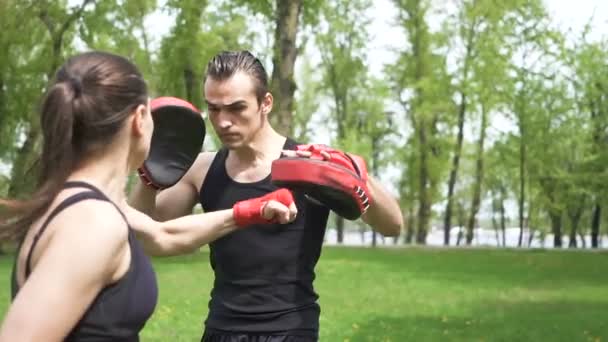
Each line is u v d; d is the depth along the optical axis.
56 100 1.86
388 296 12.52
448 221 37.88
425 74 35.25
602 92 32.31
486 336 8.57
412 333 8.72
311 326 3.29
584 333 8.76
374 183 3.23
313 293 3.34
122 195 1.97
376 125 38.56
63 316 1.72
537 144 33.50
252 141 3.31
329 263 20.41
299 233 3.26
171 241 2.53
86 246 1.76
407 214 41.88
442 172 37.16
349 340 8.24
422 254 26.08
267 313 3.23
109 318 1.82
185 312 9.98
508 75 32.38
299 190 2.86
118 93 1.90
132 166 2.01
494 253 27.41
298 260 3.26
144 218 2.54
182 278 14.77
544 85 32.72
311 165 2.79
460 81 33.44
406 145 38.41
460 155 36.66
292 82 17.12
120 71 1.92
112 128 1.90
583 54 32.03
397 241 44.44
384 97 37.19
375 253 26.41
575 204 36.69
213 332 3.31
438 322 9.62
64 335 1.74
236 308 3.26
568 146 34.84
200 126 2.96
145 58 21.42
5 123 22.11
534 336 8.57
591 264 21.36
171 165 3.00
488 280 15.81
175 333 8.44
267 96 3.29
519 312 10.65
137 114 1.95
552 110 32.91
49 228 1.80
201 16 20.22
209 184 3.39
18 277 1.85
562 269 19.36
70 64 1.92
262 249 3.23
